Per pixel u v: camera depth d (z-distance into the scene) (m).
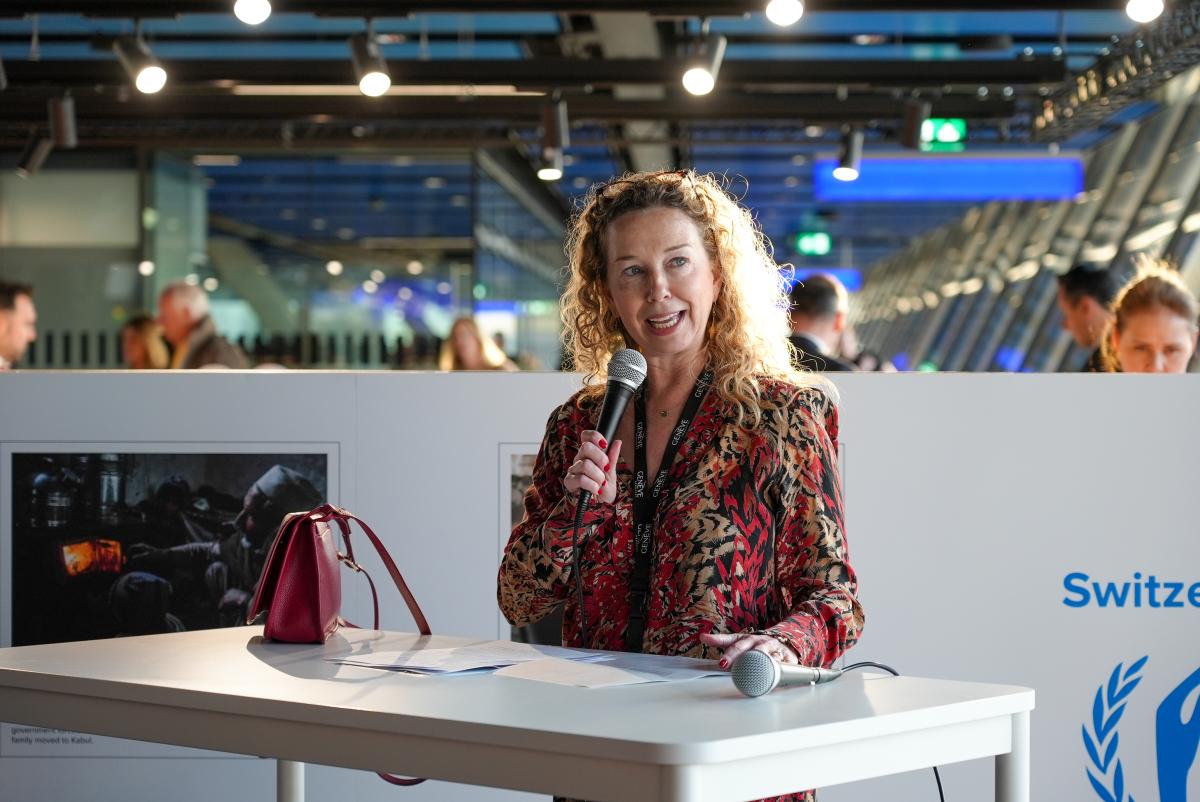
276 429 3.09
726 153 13.49
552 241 16.47
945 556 2.99
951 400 3.00
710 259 1.91
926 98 8.50
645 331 1.86
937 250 18.17
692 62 6.21
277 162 12.13
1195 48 7.02
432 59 7.51
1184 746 2.98
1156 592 2.99
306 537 1.99
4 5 6.07
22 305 5.40
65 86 7.84
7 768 3.05
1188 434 2.99
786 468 1.77
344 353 12.16
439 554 3.07
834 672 1.59
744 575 1.75
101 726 1.68
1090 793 2.97
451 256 12.23
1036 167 9.61
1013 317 14.36
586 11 6.00
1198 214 10.18
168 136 10.27
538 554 1.85
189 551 3.09
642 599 1.78
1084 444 3.00
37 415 3.11
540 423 3.07
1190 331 4.12
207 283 12.06
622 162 12.16
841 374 3.01
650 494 1.81
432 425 3.08
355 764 1.46
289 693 1.54
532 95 8.61
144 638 2.04
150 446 3.11
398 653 1.85
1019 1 6.20
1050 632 2.98
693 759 1.24
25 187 11.80
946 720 1.45
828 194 9.77
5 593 3.10
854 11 6.13
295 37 8.59
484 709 1.42
